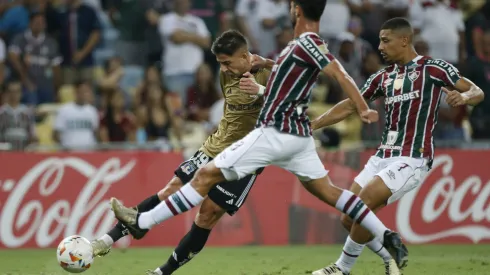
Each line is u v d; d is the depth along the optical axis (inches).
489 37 2317.9
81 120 1990.7
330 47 2276.1
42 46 2202.3
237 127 1094.4
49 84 2206.0
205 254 1590.8
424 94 1090.1
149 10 2321.6
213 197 1045.8
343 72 882.8
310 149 923.4
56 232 1722.4
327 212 1808.6
